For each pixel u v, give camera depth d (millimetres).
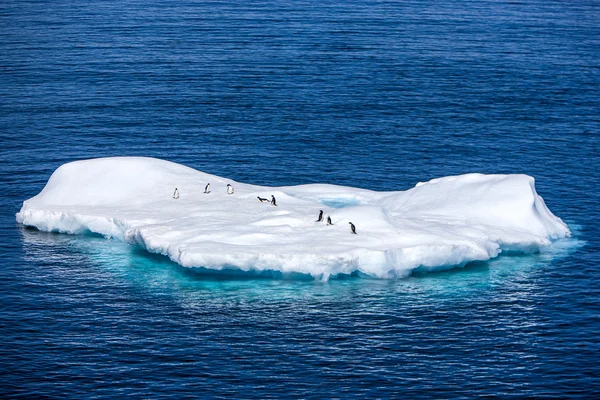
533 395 109125
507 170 196500
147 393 108625
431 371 114000
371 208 149875
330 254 135250
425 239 142125
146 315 127750
